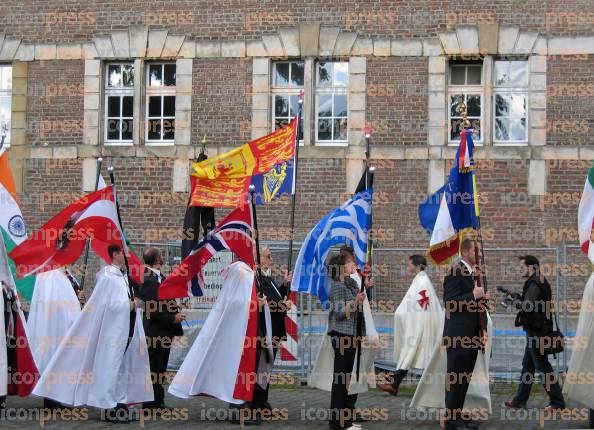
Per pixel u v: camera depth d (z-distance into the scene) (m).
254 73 18.66
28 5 19.34
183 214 18.73
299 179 18.38
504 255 17.28
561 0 17.91
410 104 18.20
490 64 18.11
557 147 17.78
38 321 12.96
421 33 18.23
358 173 18.25
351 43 18.39
